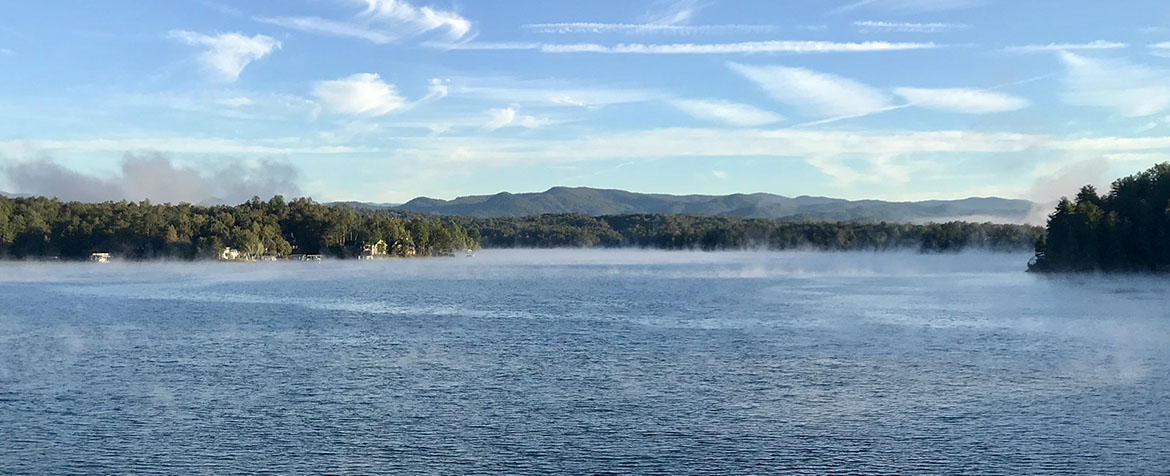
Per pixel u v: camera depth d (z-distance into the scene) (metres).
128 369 69.75
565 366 71.00
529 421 52.22
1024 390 60.75
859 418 52.81
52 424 51.31
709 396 58.97
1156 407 55.28
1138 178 193.25
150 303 136.38
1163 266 183.75
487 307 129.62
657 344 84.44
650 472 43.03
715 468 43.56
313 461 44.56
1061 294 142.75
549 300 143.50
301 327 101.38
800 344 83.88
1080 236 193.62
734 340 87.19
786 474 42.72
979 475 42.44
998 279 187.50
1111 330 94.19
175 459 44.75
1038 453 45.62
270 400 57.81
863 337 89.00
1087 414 53.56
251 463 44.22
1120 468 43.25
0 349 81.56
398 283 193.50
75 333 94.88
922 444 47.28
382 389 61.47
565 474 42.78
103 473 42.62
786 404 56.50
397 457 45.28
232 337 91.19
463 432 49.88
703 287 174.88
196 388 61.78
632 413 54.16
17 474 42.44
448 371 68.81
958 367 70.12
